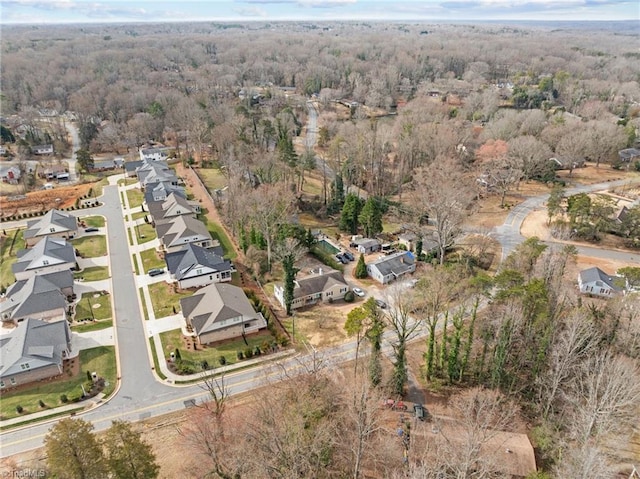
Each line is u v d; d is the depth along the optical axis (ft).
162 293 219.00
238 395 158.71
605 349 150.92
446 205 235.20
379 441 132.26
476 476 116.88
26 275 230.89
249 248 243.60
